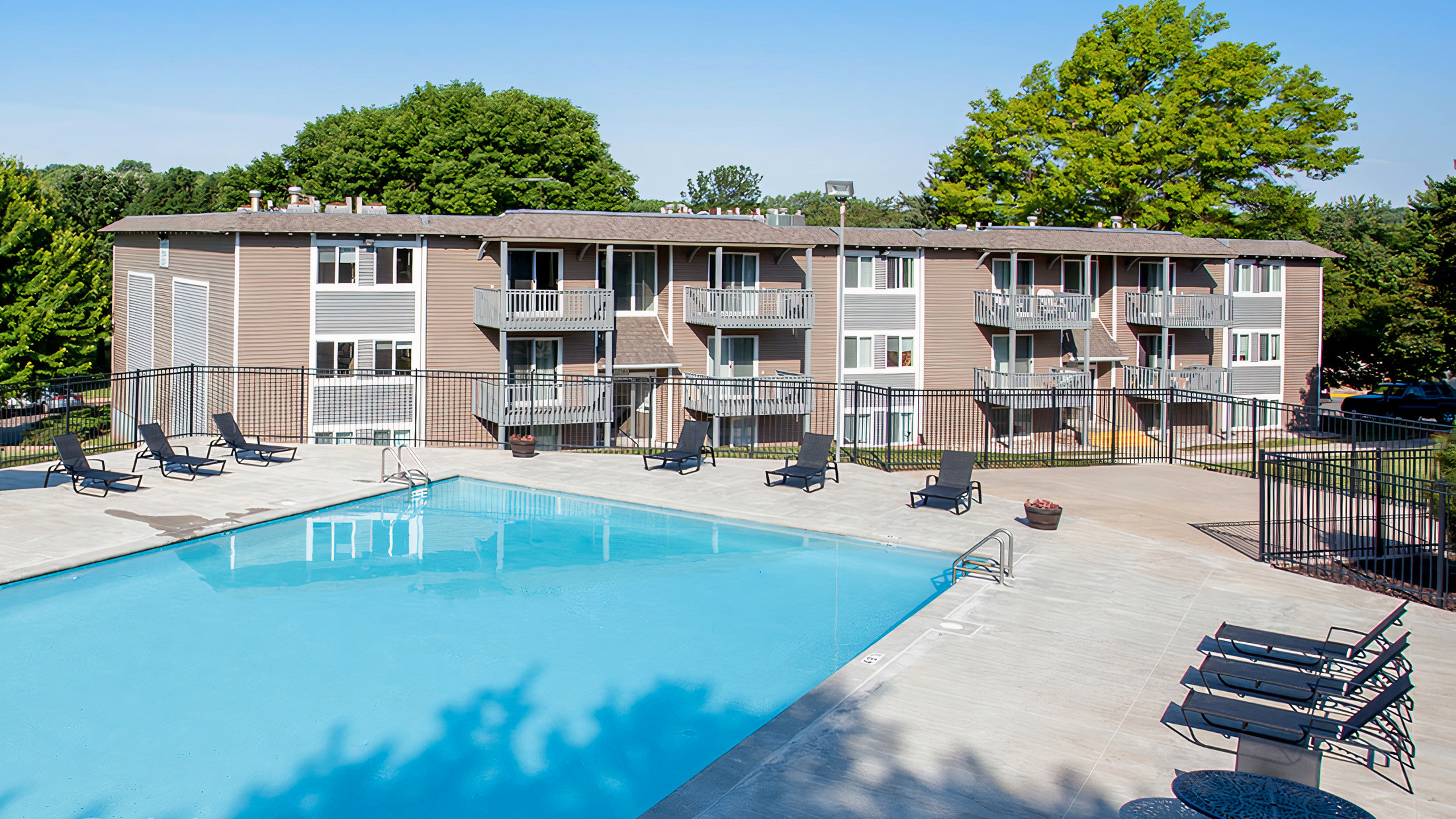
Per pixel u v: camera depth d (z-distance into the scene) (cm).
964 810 859
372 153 6381
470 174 6306
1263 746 852
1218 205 5753
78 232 7369
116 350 4369
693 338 3859
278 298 3281
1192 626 1353
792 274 4028
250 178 6812
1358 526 1753
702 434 2453
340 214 3619
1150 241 4562
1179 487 2348
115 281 4325
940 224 6488
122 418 4234
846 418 4181
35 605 1459
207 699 1169
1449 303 4612
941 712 1065
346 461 2438
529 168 6375
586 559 1777
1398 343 5769
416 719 1123
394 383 3434
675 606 1530
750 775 922
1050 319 4269
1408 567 1667
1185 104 5691
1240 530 1917
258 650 1324
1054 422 2728
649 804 949
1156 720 1048
